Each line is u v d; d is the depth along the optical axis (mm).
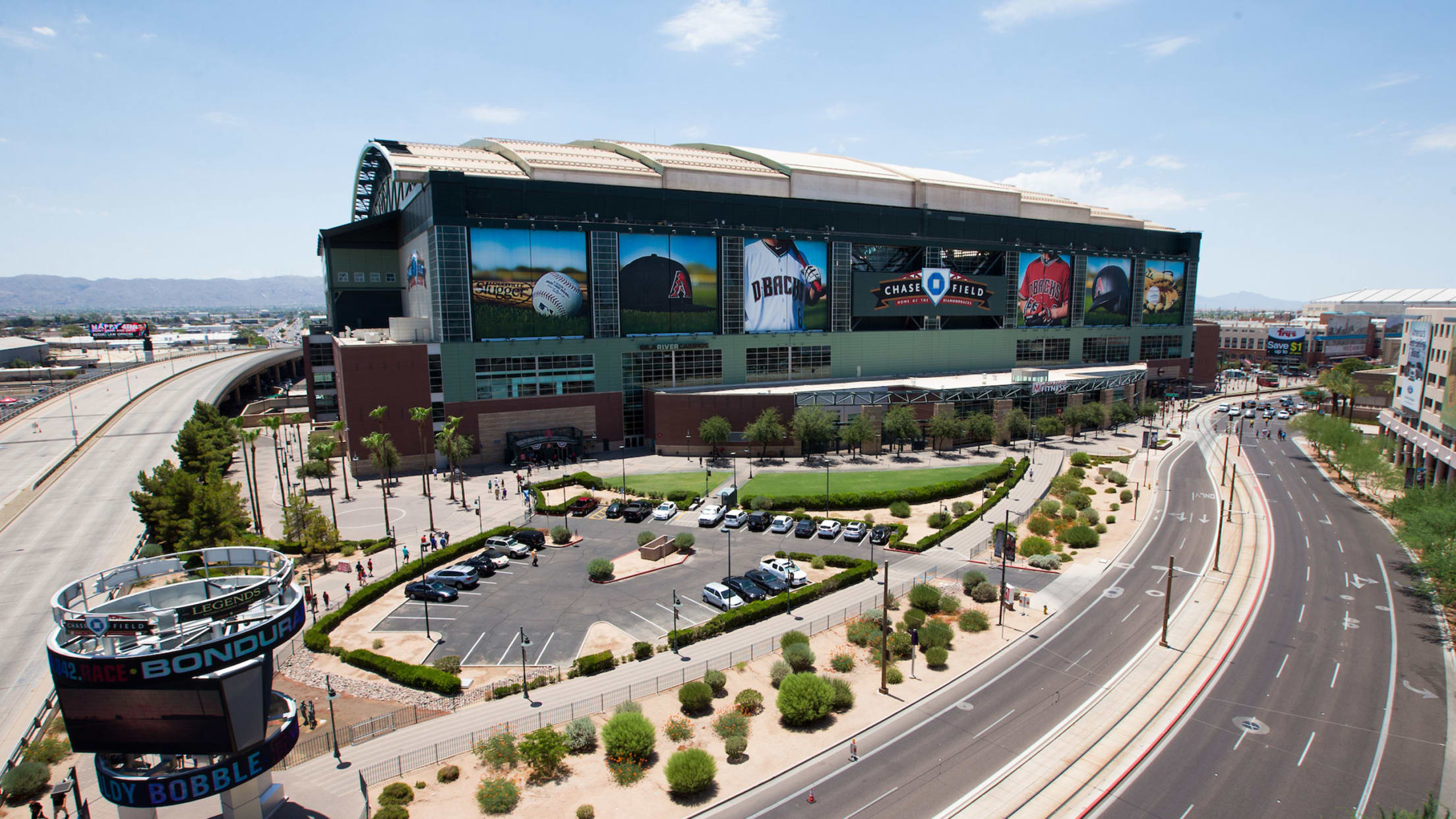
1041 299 139625
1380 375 143625
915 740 37125
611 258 101625
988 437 107812
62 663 24812
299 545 64062
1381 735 37031
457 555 62219
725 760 35469
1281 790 32906
